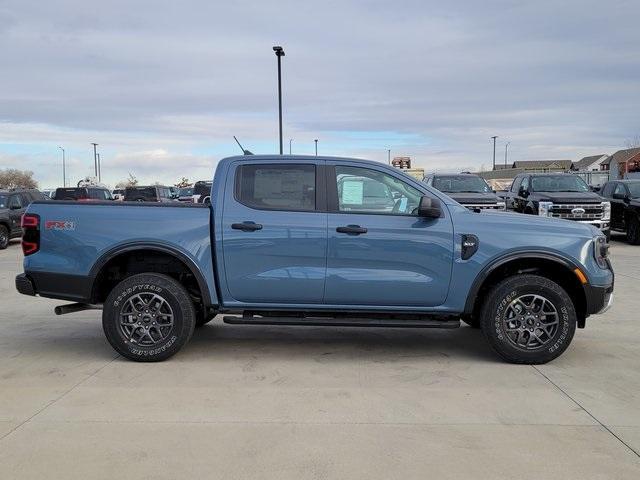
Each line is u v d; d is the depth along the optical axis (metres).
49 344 6.29
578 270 5.43
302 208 5.52
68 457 3.60
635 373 5.27
